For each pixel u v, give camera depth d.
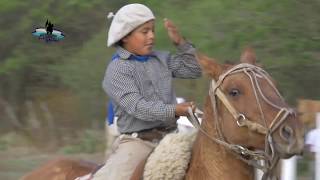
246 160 6.15
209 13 15.51
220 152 6.29
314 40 14.84
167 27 7.21
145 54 6.96
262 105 5.93
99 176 7.09
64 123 21.84
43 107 22.31
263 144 5.96
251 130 5.96
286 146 5.79
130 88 6.77
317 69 14.96
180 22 15.81
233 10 15.30
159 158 6.54
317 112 10.88
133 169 6.92
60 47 20.70
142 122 6.98
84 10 20.08
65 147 20.95
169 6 16.98
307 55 14.76
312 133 10.73
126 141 7.06
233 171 6.25
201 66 6.34
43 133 21.89
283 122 5.83
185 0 17.05
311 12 14.93
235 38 14.88
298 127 5.83
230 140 6.14
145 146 7.00
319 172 10.69
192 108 6.47
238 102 6.05
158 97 6.93
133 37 6.92
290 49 14.75
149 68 6.96
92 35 20.47
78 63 19.70
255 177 6.34
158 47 15.48
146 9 6.97
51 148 21.20
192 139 6.63
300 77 15.01
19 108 22.67
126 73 6.84
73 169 7.93
